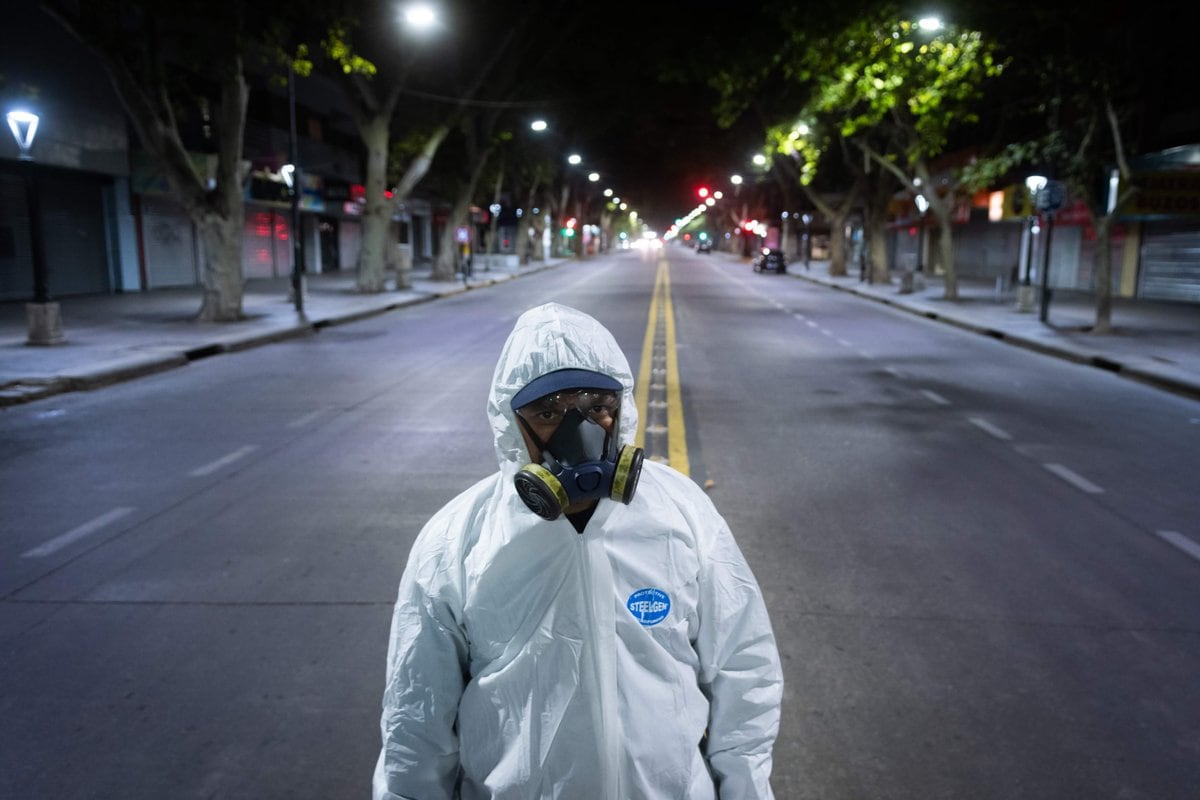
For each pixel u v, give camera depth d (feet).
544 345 4.81
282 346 55.21
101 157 84.38
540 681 4.66
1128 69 55.06
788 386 40.11
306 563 17.72
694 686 4.94
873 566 17.69
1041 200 64.54
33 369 40.83
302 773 10.69
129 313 68.80
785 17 65.00
